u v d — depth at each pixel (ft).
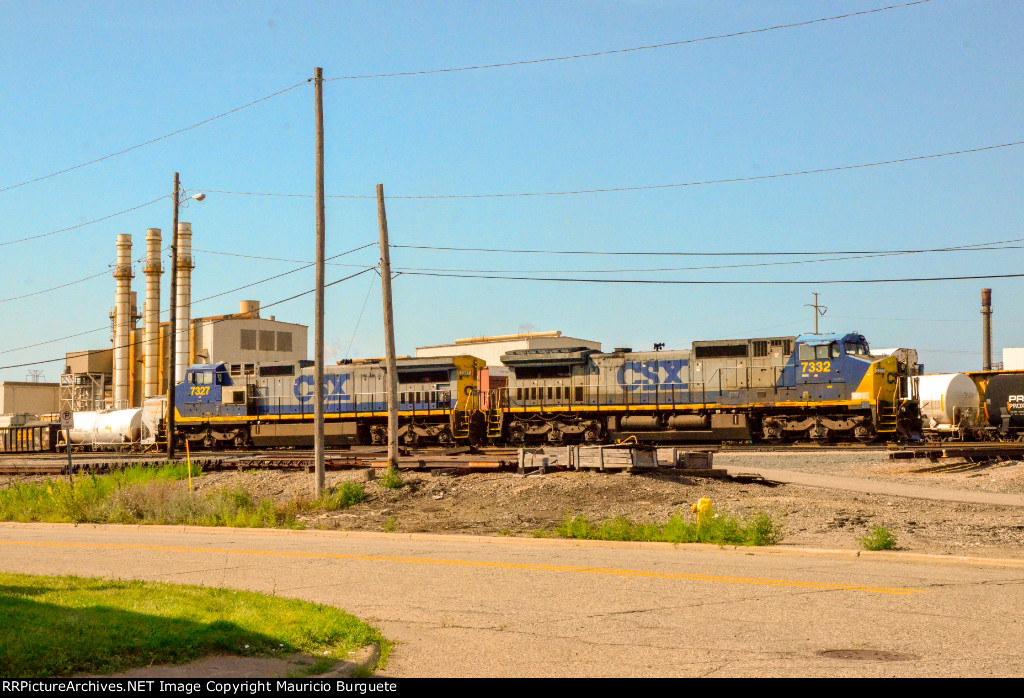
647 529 62.03
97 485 102.17
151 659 28.04
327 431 158.92
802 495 76.54
